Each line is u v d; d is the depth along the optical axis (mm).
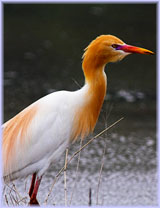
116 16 24656
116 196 10266
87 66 8992
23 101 15594
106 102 15688
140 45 20672
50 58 19812
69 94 9133
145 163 11859
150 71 19156
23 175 9133
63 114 8961
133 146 12820
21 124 9000
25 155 8906
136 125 14102
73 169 11477
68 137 9133
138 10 25672
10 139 8977
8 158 8938
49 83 17281
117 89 17016
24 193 10203
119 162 11883
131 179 11039
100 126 13812
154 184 10836
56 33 22344
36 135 8852
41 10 25484
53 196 10156
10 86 16906
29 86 16969
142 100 16125
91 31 22391
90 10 25703
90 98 9078
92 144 12922
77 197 10156
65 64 19188
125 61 20375
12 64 19031
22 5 25844
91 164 11750
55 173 11289
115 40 8836
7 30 22562
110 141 13109
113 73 18828
